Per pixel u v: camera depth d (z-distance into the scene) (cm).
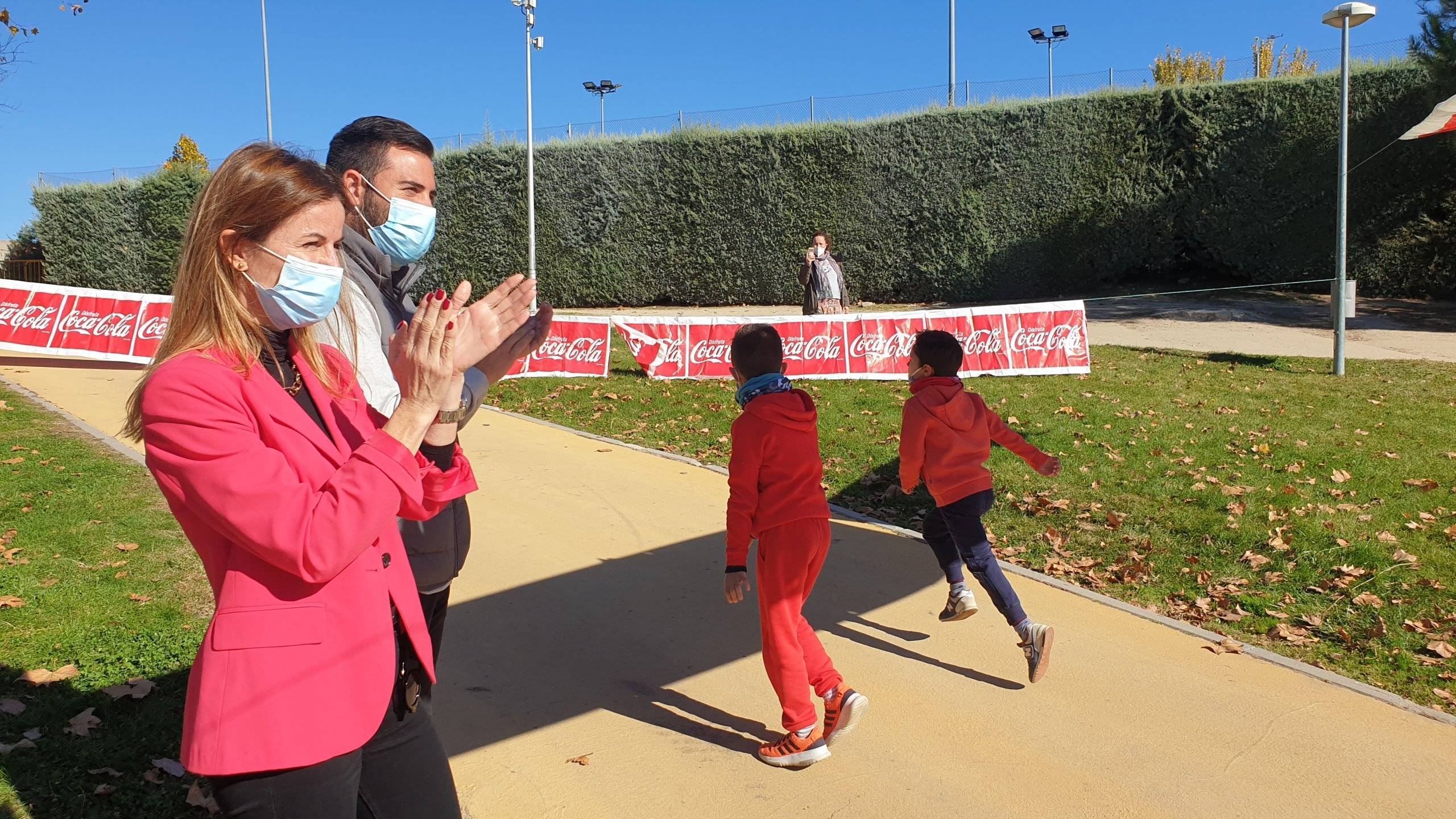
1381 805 344
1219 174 1912
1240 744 384
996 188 2038
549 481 760
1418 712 408
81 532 571
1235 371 1138
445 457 212
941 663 455
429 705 222
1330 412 916
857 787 352
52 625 448
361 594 189
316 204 185
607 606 516
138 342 1243
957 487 429
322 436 191
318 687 179
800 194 2153
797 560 356
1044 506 666
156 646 432
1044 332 1128
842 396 1034
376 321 263
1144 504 664
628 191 2280
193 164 2830
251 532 167
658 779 355
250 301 186
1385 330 1473
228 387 175
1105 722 400
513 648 465
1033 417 911
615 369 1254
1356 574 540
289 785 178
